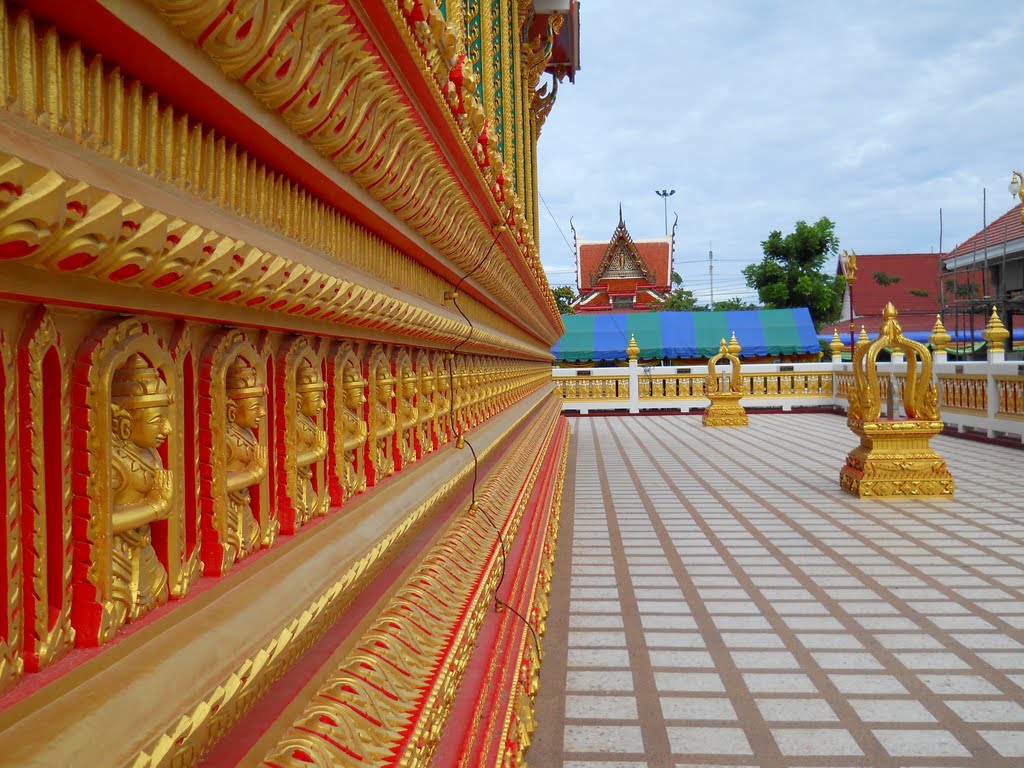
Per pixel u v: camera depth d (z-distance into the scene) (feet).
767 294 120.57
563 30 31.22
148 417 3.03
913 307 142.41
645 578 18.62
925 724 11.02
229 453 3.86
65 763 2.23
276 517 4.33
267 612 3.63
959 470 35.22
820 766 9.92
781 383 76.84
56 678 2.47
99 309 2.77
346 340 5.76
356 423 5.98
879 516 25.39
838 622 15.28
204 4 2.61
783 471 36.58
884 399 61.72
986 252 82.99
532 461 18.52
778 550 21.20
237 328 3.89
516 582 10.98
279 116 3.72
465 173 8.16
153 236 2.47
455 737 6.19
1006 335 45.47
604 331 99.40
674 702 11.80
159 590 3.13
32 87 2.31
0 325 2.34
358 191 5.14
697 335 97.35
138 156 2.90
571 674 12.87
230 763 3.45
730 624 15.26
